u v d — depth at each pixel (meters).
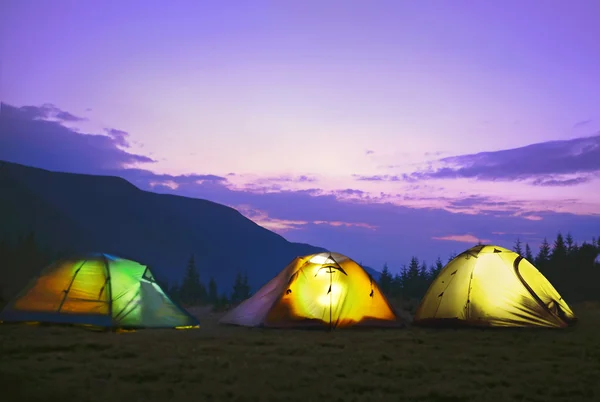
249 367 10.02
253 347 12.27
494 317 16.33
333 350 12.15
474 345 13.19
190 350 11.59
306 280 16.81
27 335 13.01
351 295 16.72
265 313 16.36
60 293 15.31
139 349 11.56
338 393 8.36
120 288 15.56
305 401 7.91
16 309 15.25
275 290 17.30
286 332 15.09
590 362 11.12
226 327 16.36
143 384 8.68
